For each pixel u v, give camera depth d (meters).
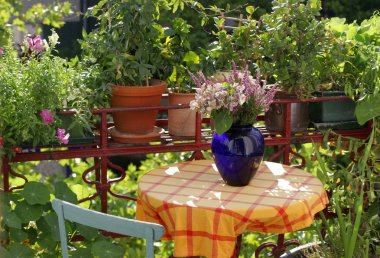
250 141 3.08
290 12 3.53
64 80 3.29
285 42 3.45
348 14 5.05
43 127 3.24
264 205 2.93
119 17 3.44
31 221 3.43
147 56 3.43
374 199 3.70
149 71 3.38
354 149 3.59
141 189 3.11
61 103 3.29
